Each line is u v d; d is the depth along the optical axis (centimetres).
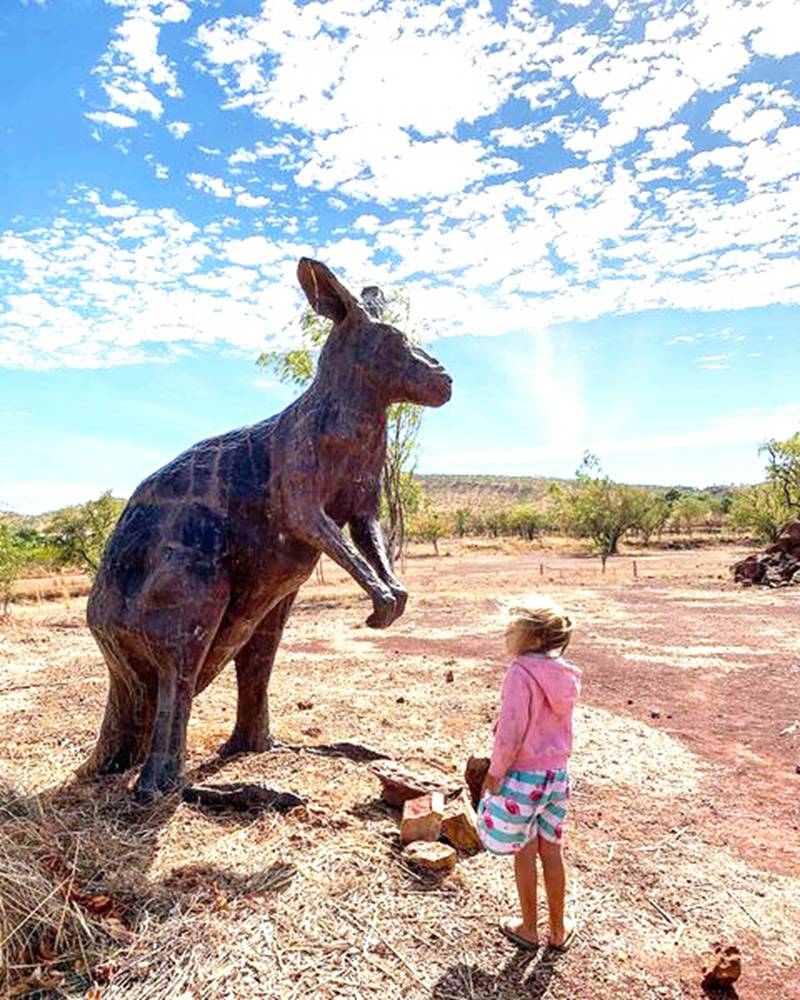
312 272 463
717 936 345
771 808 512
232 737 555
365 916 329
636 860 418
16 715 709
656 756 616
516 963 310
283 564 475
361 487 476
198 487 470
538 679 314
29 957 289
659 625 1380
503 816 314
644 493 4622
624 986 302
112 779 472
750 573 2134
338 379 465
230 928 311
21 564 1897
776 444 3559
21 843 351
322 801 443
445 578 2772
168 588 446
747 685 890
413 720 691
